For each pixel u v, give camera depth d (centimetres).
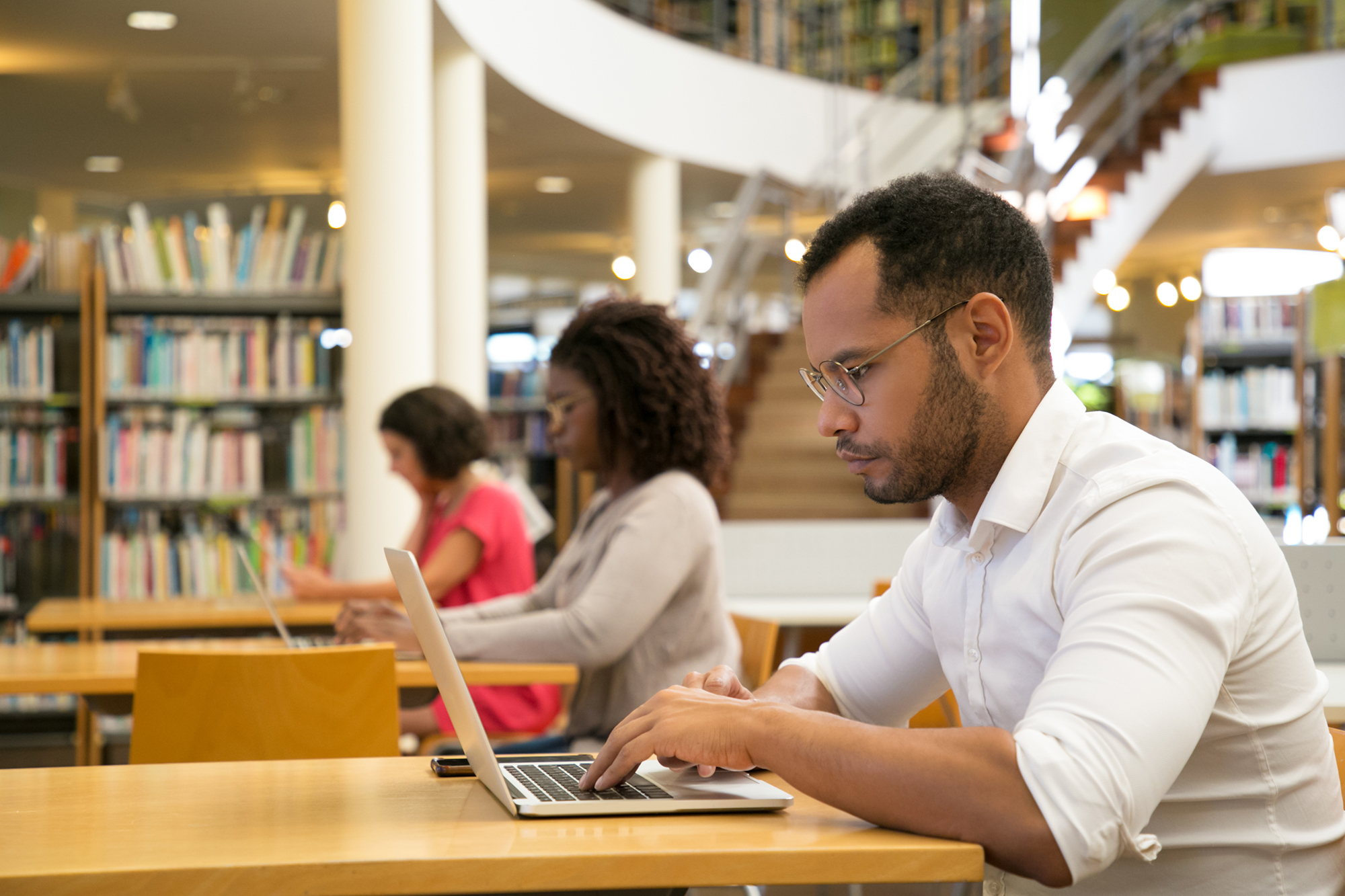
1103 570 105
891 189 118
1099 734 95
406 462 338
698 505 232
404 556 114
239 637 362
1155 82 884
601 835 100
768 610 399
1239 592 104
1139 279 1311
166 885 90
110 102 666
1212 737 106
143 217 516
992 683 119
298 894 91
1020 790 95
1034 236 119
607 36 828
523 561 327
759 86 956
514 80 720
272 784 123
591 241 1302
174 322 515
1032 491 114
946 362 113
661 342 241
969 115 906
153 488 506
